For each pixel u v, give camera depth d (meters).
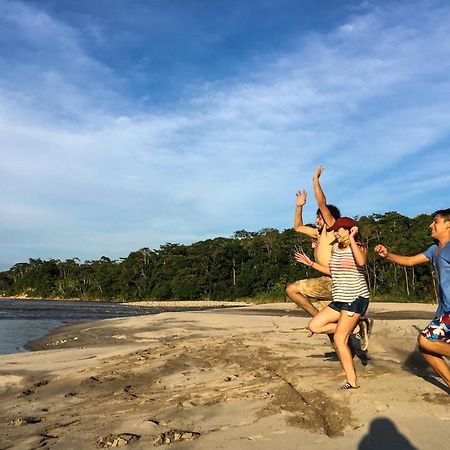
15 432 4.50
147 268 92.62
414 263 4.56
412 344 7.23
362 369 5.41
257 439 3.62
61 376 7.09
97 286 100.94
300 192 6.20
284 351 7.21
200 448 3.54
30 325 22.81
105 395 5.76
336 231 4.80
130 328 14.86
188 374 6.25
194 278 80.44
